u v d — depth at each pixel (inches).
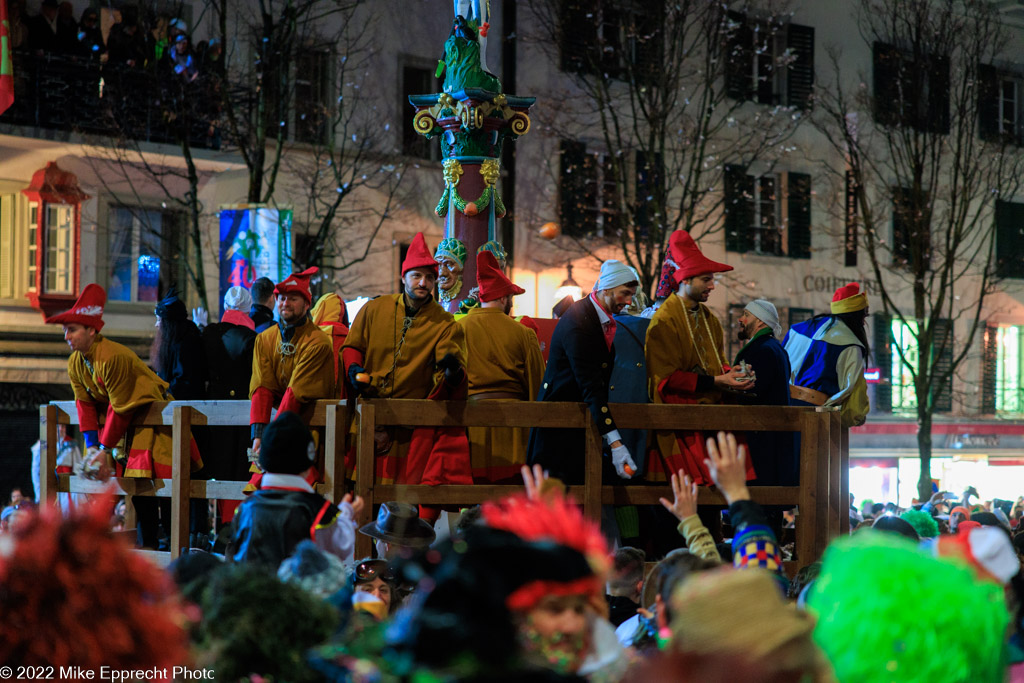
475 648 110.0
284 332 351.6
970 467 1512.1
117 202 1043.9
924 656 124.3
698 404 356.8
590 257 1247.5
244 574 154.9
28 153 1002.1
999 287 1510.8
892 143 1348.4
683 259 373.1
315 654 143.9
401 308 359.3
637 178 1266.0
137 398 389.7
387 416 335.3
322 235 1048.2
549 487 207.2
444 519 408.2
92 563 126.9
